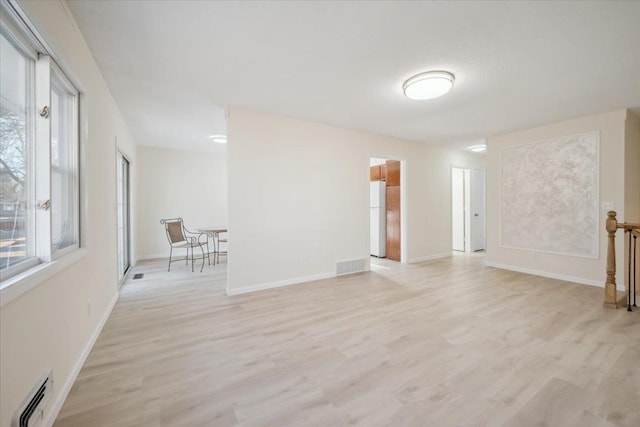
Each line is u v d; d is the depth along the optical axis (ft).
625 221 11.75
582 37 6.76
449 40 6.96
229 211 11.54
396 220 19.10
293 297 11.23
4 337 3.43
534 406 5.07
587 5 5.68
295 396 5.38
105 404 5.14
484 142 18.20
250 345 7.38
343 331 8.17
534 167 14.58
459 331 8.13
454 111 12.08
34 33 4.35
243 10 5.88
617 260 11.94
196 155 21.49
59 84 5.88
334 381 5.84
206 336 7.88
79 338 6.23
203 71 8.55
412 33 6.69
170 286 12.84
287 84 9.45
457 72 8.55
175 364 6.48
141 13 5.94
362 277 14.34
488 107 11.52
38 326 4.29
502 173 15.94
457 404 5.13
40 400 4.30
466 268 16.31
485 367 6.31
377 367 6.33
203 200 21.75
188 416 4.85
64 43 5.44
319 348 7.20
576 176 13.09
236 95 10.39
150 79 9.03
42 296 4.43
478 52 7.48
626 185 11.82
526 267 15.01
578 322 8.71
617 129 11.90
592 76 8.78
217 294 11.63
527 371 6.15
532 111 12.03
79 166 6.64
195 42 7.04
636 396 5.31
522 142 15.05
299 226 13.34
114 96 10.37
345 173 14.88
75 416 4.83
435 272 15.39
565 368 6.25
